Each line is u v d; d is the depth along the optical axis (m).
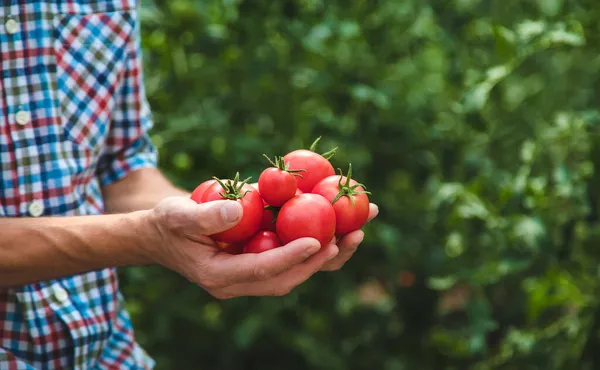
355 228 1.13
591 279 2.13
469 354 2.35
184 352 2.66
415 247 2.59
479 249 2.45
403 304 2.63
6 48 1.15
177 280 2.56
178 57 2.49
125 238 1.07
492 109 2.49
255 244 1.08
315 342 2.60
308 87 2.48
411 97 2.60
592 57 2.35
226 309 2.58
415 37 2.61
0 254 1.06
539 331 2.29
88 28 1.24
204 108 2.50
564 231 2.20
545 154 2.38
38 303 1.19
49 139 1.19
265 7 2.38
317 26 2.39
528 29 2.12
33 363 1.21
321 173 1.17
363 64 2.53
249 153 2.46
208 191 1.09
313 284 2.59
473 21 2.56
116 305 1.32
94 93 1.24
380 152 2.58
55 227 1.07
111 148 1.36
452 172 2.54
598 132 2.19
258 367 2.66
